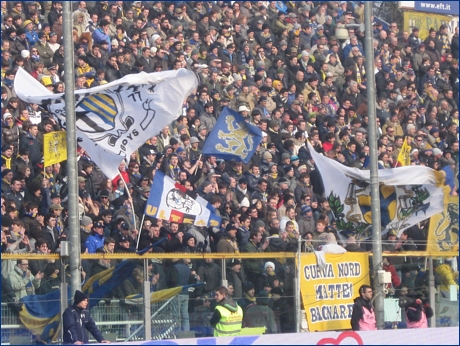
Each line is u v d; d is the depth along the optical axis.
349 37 52.03
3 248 26.53
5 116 32.41
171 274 27.28
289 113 42.22
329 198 35.09
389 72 51.16
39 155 32.75
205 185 34.50
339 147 42.44
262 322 28.72
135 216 32.91
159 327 26.81
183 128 38.06
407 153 44.50
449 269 33.25
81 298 23.83
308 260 30.02
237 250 30.38
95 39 40.81
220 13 47.59
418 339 27.94
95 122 29.47
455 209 36.88
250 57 45.69
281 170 38.25
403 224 35.78
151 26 43.56
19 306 24.28
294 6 51.59
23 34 37.72
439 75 54.19
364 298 29.70
